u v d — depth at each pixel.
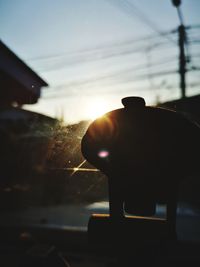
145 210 0.81
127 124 0.82
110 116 0.84
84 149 0.86
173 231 0.79
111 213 0.84
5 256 3.51
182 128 0.78
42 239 4.73
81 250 4.09
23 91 8.46
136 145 0.81
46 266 1.89
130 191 0.82
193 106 2.32
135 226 0.81
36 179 7.54
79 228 5.54
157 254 0.79
